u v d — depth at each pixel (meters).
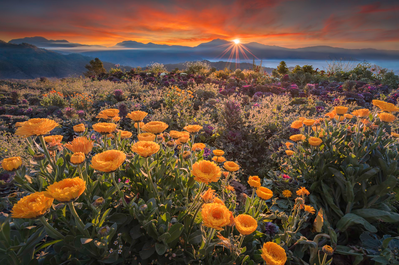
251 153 4.27
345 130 2.34
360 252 1.77
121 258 1.28
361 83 11.30
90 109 7.01
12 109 6.80
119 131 1.89
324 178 2.34
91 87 11.52
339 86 11.43
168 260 1.33
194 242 1.34
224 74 15.98
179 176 1.62
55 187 0.94
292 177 2.70
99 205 1.14
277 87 10.67
